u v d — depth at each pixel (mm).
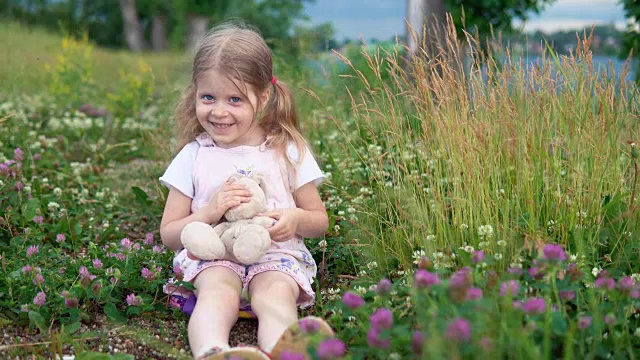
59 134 5922
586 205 3088
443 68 3287
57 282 2822
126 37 24406
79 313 2666
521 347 1863
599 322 2084
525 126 3111
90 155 5445
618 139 3148
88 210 4082
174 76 8305
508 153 3070
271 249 2754
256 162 2891
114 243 3398
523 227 3012
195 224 2619
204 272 2623
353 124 5000
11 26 10852
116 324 2705
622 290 2232
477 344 1735
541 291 2311
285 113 3010
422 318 1888
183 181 2904
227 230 2648
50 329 2621
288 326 2234
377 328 1830
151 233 3582
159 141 5031
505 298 2061
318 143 4516
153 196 4453
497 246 2789
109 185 4676
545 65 3256
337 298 2855
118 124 6355
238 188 2680
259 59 2867
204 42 2908
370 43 6512
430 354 1645
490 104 3156
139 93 7234
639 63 5988
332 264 3234
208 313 2365
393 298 2400
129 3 23938
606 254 2988
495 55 3500
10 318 2721
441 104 3227
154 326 2748
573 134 3092
